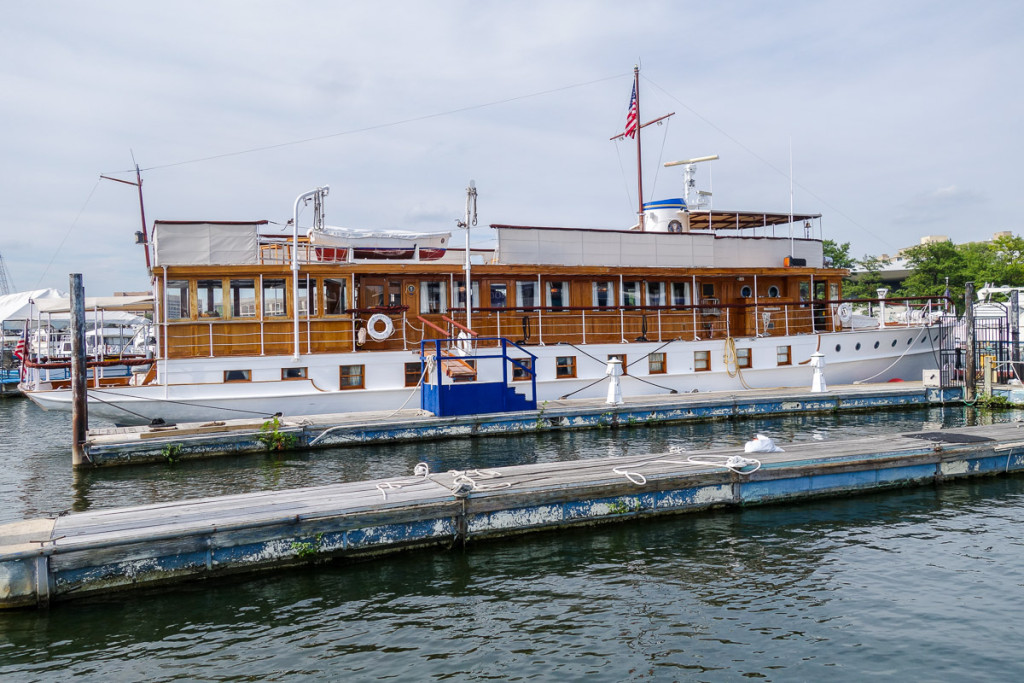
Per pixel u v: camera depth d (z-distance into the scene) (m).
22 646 7.84
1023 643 7.68
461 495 10.89
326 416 20.52
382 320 21.86
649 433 20.98
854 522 12.06
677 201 29.56
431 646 7.75
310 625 8.32
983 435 16.55
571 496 11.59
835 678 7.01
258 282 21.02
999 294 54.44
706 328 27.23
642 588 9.29
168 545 9.34
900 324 31.59
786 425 22.34
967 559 10.25
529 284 24.62
